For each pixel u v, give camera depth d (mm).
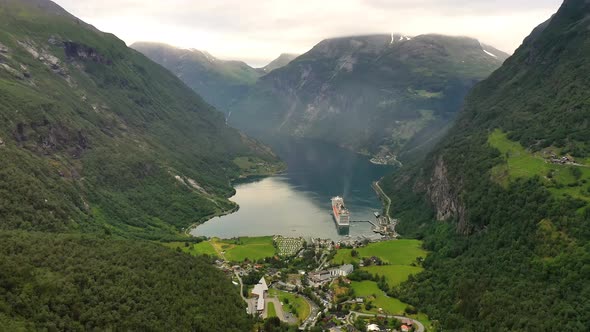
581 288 175875
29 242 178625
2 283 139375
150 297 168000
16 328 122312
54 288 146875
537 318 170375
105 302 155375
